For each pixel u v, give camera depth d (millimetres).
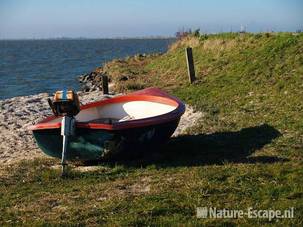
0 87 28984
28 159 8836
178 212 5461
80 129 7625
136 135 7832
